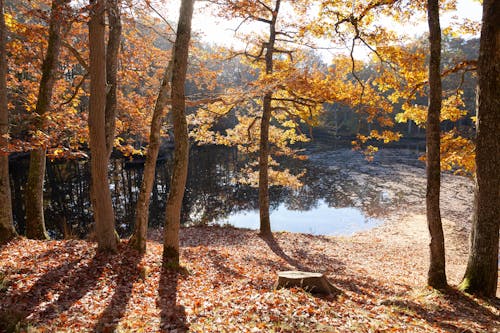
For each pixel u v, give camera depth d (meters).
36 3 12.21
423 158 11.66
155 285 7.54
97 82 8.41
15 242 9.68
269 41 15.27
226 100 12.95
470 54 61.00
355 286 9.42
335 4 10.66
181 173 8.57
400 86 12.08
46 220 21.19
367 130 68.94
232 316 5.79
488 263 8.68
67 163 39.03
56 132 10.27
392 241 18.28
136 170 37.88
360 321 5.86
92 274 7.66
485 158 8.50
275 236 17.17
